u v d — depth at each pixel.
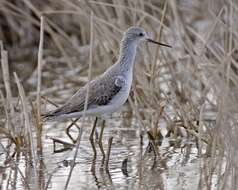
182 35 18.19
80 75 21.55
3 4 22.41
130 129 16.75
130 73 14.91
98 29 16.09
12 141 14.88
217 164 13.00
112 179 13.06
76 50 23.55
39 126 14.78
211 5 15.87
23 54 24.25
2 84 20.95
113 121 17.52
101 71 19.14
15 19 24.28
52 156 14.60
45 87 20.80
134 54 14.97
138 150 15.10
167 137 16.03
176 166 13.88
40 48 14.80
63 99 19.19
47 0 23.84
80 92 14.55
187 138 15.94
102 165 14.02
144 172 13.49
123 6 16.22
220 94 12.78
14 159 14.36
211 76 14.26
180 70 16.83
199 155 14.38
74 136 16.12
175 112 16.02
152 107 16.33
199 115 15.24
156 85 16.78
